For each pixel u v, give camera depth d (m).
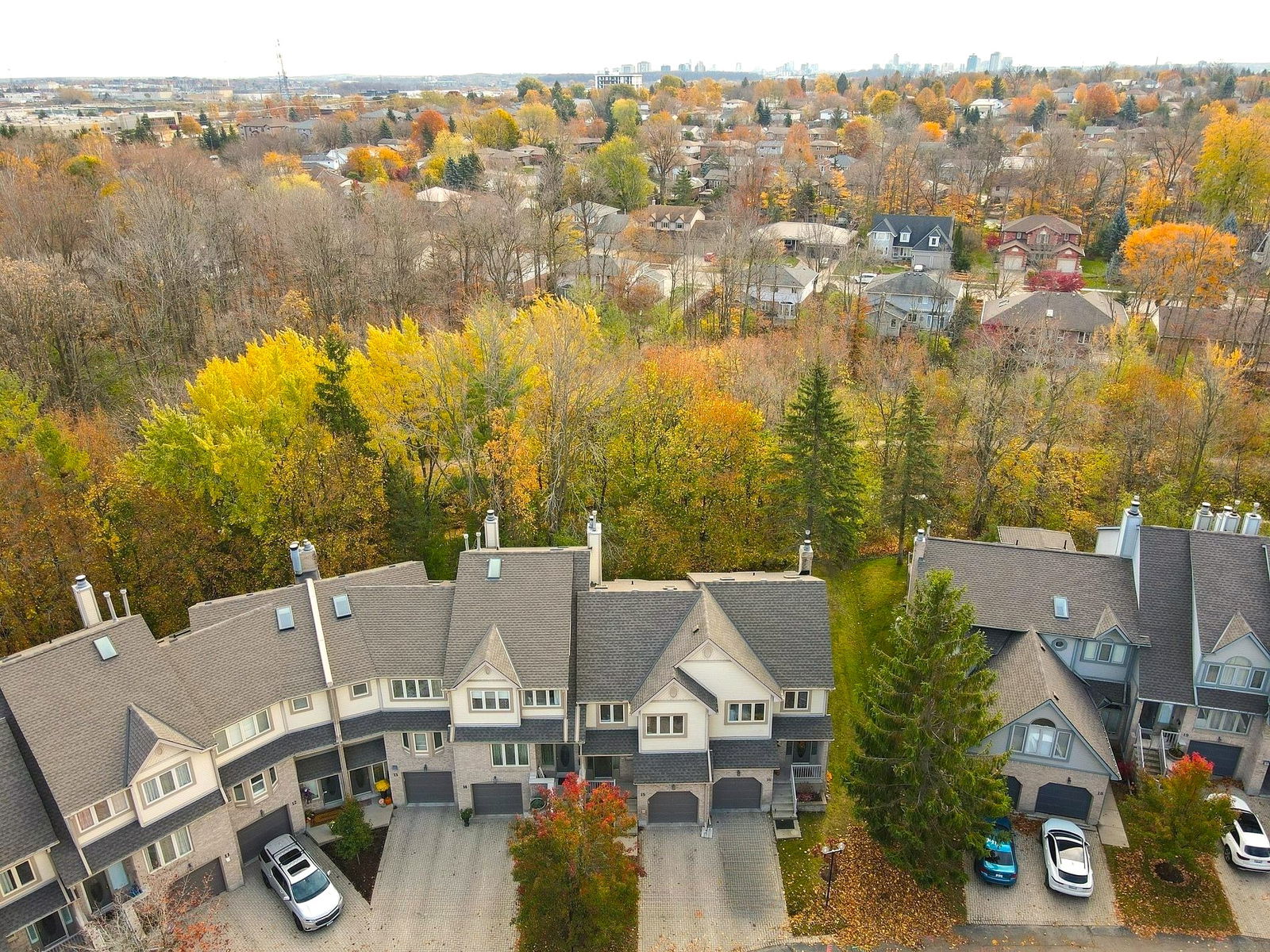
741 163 174.50
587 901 35.88
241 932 39.38
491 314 63.38
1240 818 43.06
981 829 40.09
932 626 39.59
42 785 37.00
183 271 88.31
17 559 51.91
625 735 45.34
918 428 62.25
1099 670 48.81
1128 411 72.31
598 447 62.09
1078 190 149.25
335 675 44.12
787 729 45.78
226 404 57.66
